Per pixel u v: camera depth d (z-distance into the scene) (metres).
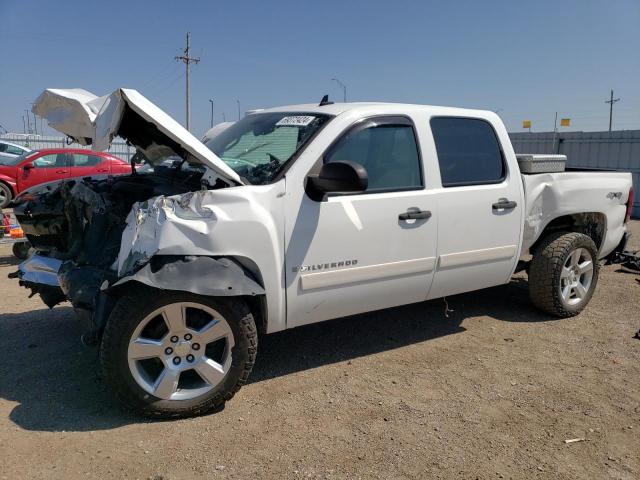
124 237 3.25
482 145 4.57
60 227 4.46
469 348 4.52
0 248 8.07
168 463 2.88
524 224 4.84
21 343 4.41
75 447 2.98
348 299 3.86
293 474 2.83
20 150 18.02
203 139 5.56
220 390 3.34
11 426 3.17
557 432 3.29
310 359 4.25
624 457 3.05
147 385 3.20
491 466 2.95
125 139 3.80
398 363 4.21
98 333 3.18
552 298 5.12
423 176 4.13
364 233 3.79
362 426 3.30
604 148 15.27
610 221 5.67
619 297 6.01
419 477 2.84
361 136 3.87
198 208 3.22
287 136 3.89
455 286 4.47
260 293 3.27
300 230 3.54
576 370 4.13
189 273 3.10
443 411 3.50
